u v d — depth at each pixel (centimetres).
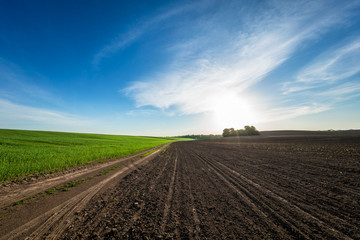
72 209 390
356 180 515
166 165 1016
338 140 2547
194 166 937
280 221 289
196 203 394
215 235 256
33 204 427
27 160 1077
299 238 237
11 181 667
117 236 267
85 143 3162
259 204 369
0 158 1062
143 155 1681
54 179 700
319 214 308
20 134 4228
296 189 457
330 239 230
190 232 268
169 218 323
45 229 301
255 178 602
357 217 290
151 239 253
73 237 272
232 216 318
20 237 278
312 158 1005
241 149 1980
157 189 527
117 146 2756
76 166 1030
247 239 240
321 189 448
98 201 438
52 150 1612
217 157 1296
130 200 436
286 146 2048
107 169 926
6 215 365
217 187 518
